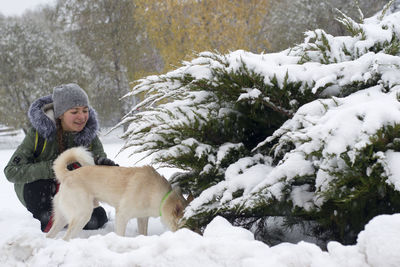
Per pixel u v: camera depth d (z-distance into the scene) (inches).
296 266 70.9
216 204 113.7
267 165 115.3
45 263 88.2
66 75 1087.0
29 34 1107.3
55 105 162.4
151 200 149.1
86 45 1275.8
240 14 950.4
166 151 120.8
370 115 90.3
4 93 1077.1
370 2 954.1
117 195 152.4
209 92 131.1
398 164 86.7
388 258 61.1
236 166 114.7
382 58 106.5
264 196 105.0
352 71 111.7
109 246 92.0
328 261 70.3
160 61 1209.4
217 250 76.7
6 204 258.5
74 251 89.0
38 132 161.8
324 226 109.7
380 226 65.5
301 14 992.9
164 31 985.5
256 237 125.8
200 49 920.9
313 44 130.9
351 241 105.6
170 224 142.6
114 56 1279.5
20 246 93.4
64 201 154.6
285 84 113.5
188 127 119.9
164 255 79.7
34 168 158.4
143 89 129.3
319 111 105.9
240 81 118.3
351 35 137.7
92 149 182.7
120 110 1298.0
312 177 103.4
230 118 126.0
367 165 91.7
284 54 146.8
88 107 172.4
